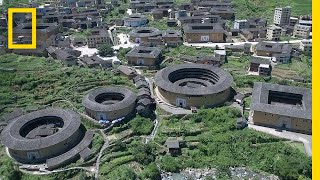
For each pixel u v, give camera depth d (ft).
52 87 504.84
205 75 519.19
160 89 476.54
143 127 412.98
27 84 503.61
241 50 634.02
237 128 401.08
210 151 371.97
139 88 494.59
